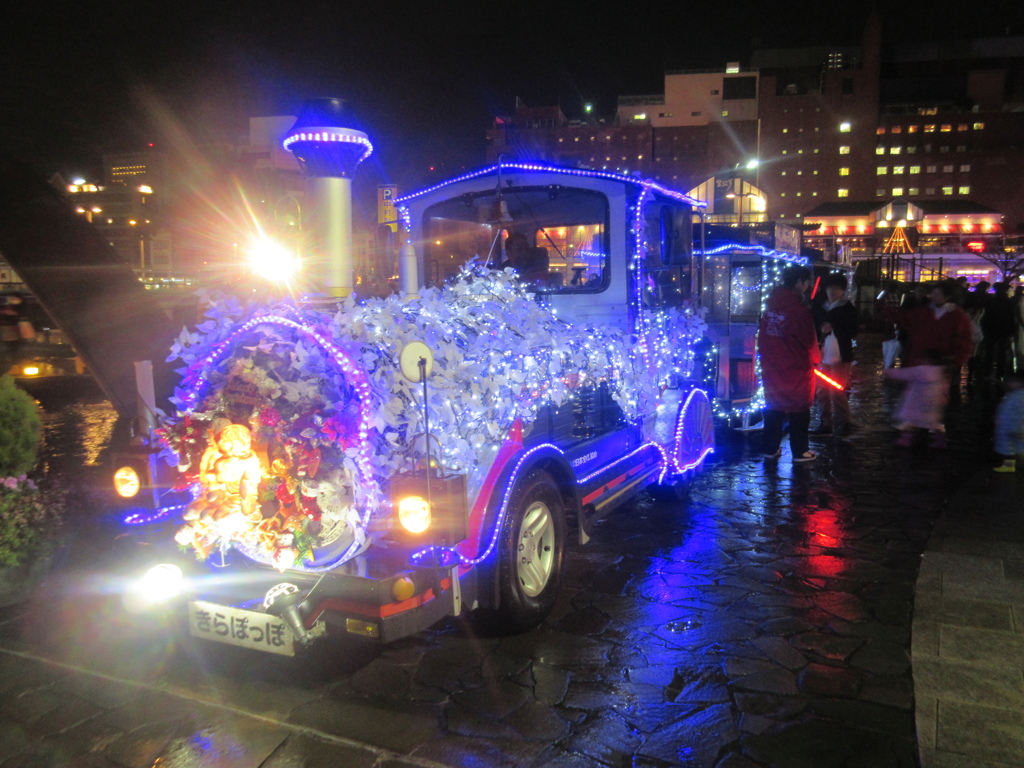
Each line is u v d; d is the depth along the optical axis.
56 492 4.94
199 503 3.12
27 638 3.86
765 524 5.63
